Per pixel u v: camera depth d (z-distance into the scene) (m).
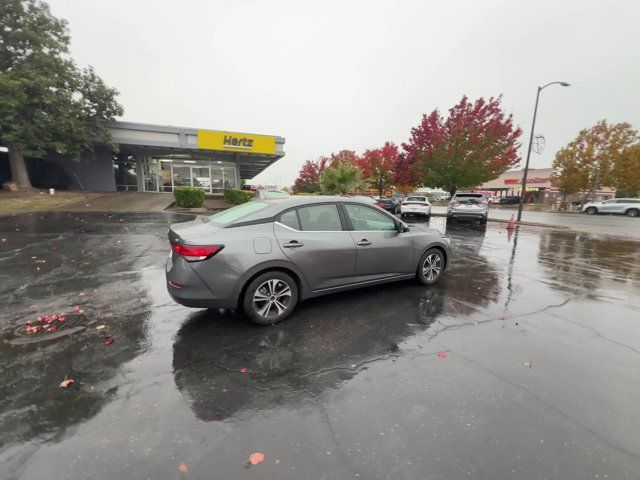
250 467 1.83
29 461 1.84
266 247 3.64
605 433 2.14
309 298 4.14
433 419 2.24
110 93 21.53
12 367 2.79
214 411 2.30
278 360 2.99
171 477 1.76
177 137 23.50
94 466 1.82
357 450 1.97
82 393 2.46
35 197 18.81
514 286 5.45
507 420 2.24
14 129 18.45
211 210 18.47
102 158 25.27
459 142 22.36
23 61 18.92
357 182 19.08
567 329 3.74
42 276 5.55
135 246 8.10
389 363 2.96
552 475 1.82
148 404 2.36
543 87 16.12
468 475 1.80
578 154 34.78
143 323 3.73
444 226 15.77
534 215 28.25
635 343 3.42
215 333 3.51
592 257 8.41
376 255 4.51
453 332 3.61
